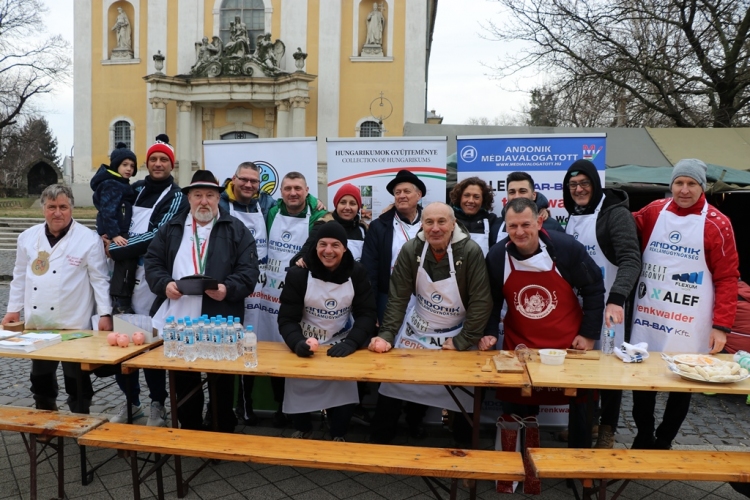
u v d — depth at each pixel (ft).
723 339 12.96
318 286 13.52
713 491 13.08
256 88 84.74
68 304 15.11
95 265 15.21
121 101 89.61
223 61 84.74
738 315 19.89
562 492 12.89
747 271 31.01
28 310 15.06
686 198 13.28
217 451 11.01
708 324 13.39
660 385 10.83
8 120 115.65
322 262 13.39
